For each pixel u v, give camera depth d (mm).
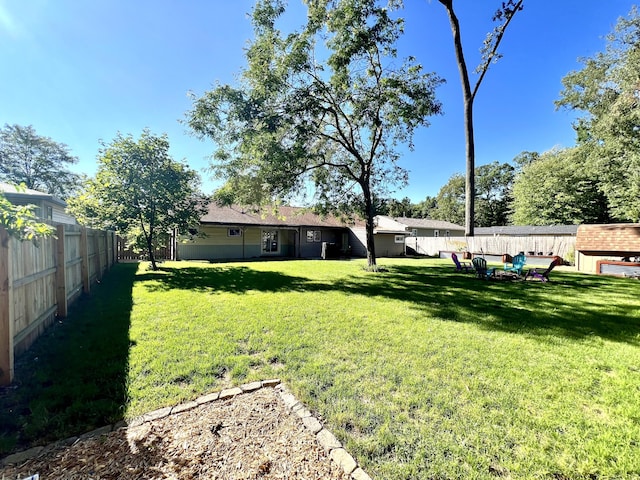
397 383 2748
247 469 1681
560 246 14742
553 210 26375
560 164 26031
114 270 10195
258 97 8312
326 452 1841
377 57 9898
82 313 4852
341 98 9844
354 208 12453
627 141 13867
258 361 3195
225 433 1993
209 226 16094
